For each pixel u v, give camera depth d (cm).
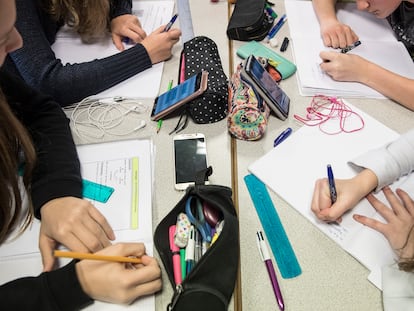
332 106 86
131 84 93
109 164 75
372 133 80
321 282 59
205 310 52
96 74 89
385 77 87
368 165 70
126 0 114
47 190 68
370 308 56
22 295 54
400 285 56
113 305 56
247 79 78
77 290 55
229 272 57
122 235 65
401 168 70
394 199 68
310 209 67
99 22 104
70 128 82
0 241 64
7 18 50
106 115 86
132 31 104
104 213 68
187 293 52
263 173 73
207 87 80
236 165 75
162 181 73
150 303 56
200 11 115
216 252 55
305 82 90
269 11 107
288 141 78
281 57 96
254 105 77
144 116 85
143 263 59
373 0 100
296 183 71
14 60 89
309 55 97
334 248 62
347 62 90
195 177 69
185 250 60
